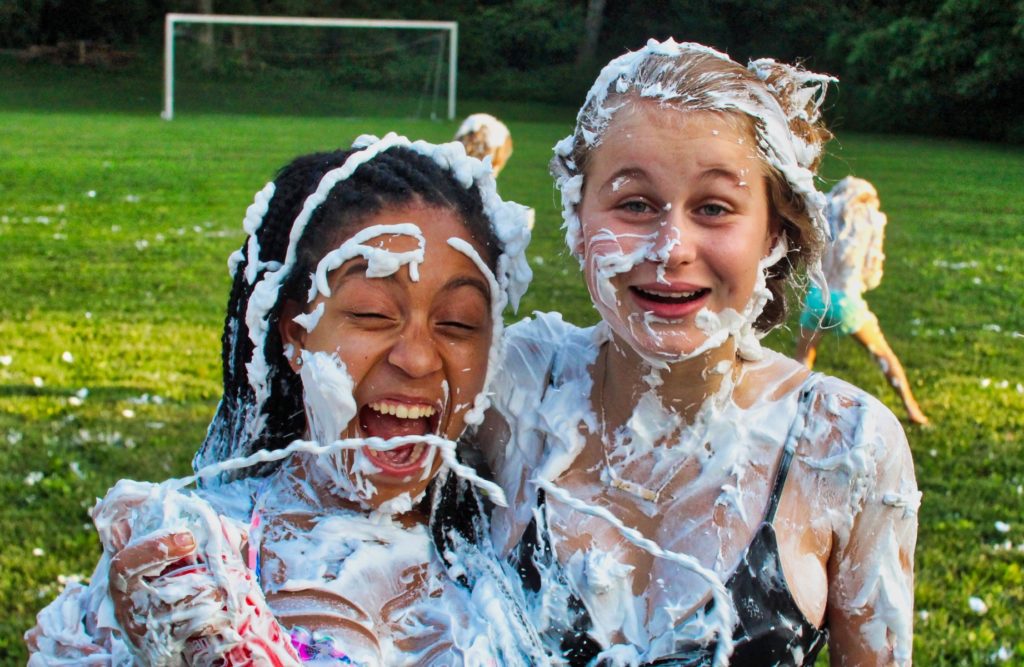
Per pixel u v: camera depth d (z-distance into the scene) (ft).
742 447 5.97
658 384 6.02
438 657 5.81
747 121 5.76
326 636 5.61
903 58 82.69
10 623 13.42
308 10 107.86
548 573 5.91
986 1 79.66
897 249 40.11
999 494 18.40
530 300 28.50
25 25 105.81
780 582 5.70
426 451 6.03
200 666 4.75
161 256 34.60
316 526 6.07
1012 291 33.81
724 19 91.76
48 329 25.94
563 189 6.16
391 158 6.14
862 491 5.86
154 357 24.02
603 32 105.09
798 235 6.14
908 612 5.93
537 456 6.29
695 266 5.68
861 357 25.67
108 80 102.37
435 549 6.22
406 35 106.01
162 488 4.99
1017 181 59.06
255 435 6.44
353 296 5.86
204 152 62.28
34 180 49.88
